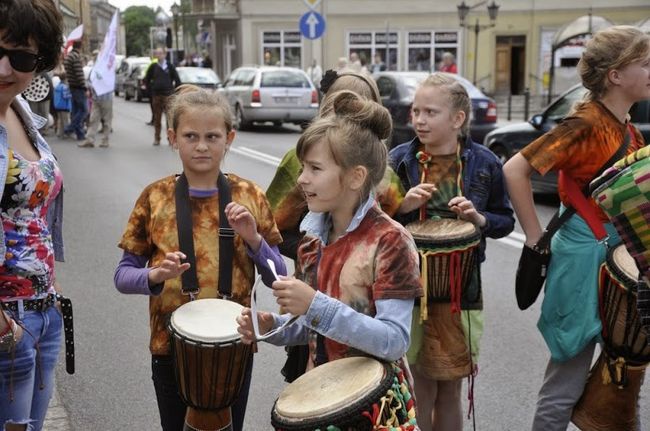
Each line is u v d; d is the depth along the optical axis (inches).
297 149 88.5
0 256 92.8
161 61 628.7
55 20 94.2
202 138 107.1
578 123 116.8
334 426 76.2
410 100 529.3
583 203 118.0
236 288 109.4
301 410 77.5
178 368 100.7
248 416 159.6
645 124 347.9
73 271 263.7
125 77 1334.9
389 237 86.4
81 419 157.0
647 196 93.4
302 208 122.3
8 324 93.6
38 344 100.4
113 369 181.9
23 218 96.3
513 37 1305.4
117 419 157.2
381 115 87.8
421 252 117.0
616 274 111.4
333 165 85.8
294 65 1416.1
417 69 1353.3
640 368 116.8
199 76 1043.3
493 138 422.9
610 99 118.0
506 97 1253.7
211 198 109.8
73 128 677.3
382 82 579.5
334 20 1364.4
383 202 121.6
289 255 124.2
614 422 120.2
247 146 643.5
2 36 90.0
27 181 95.2
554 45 876.6
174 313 103.2
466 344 122.6
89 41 1526.8
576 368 121.8
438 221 124.5
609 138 117.0
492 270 271.0
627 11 1245.1
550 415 123.0
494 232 128.0
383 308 84.4
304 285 82.7
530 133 401.4
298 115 776.3
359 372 82.0
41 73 99.5
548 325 122.6
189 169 108.8
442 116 125.0
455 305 119.3
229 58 1492.4
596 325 116.7
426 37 1342.3
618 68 115.0
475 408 162.7
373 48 1368.1
